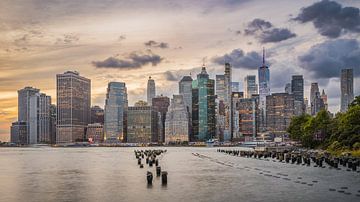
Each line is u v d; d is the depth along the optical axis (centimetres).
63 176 11556
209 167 14288
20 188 8931
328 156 16525
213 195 7638
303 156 17312
